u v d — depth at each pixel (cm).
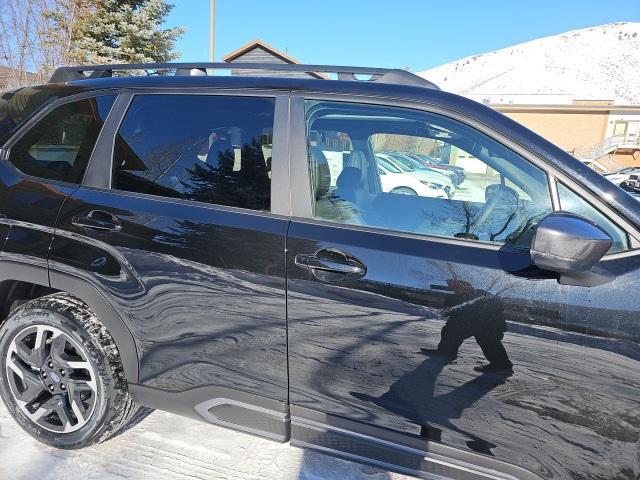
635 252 155
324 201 189
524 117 3850
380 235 179
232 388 198
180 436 241
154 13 1703
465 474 172
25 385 230
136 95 217
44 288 240
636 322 148
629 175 2511
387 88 189
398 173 204
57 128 227
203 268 191
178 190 203
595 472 158
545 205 168
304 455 229
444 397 170
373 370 176
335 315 177
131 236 200
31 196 220
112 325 209
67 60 1511
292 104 193
